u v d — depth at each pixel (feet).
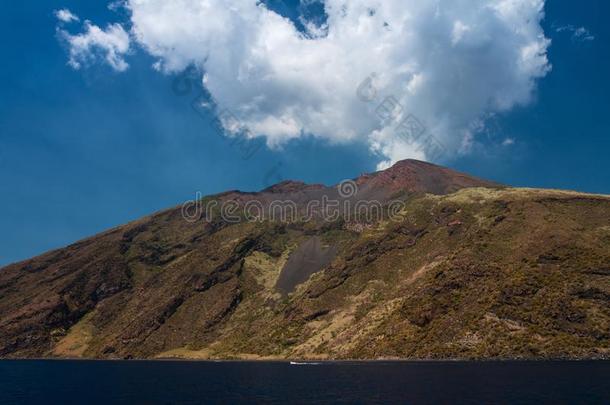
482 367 463.42
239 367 627.05
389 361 578.66
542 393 312.09
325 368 543.39
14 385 469.16
